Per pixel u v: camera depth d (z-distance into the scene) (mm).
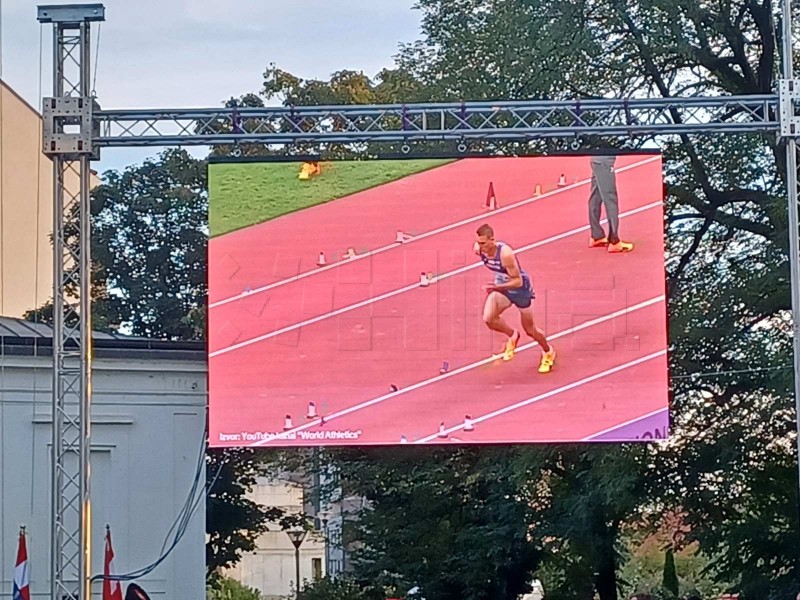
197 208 38469
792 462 22594
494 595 27656
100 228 38125
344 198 16047
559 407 15875
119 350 21719
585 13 22078
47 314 34125
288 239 16031
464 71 23625
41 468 21203
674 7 21641
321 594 29266
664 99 15633
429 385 15898
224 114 15617
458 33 24031
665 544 28266
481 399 15891
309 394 15891
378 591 28766
